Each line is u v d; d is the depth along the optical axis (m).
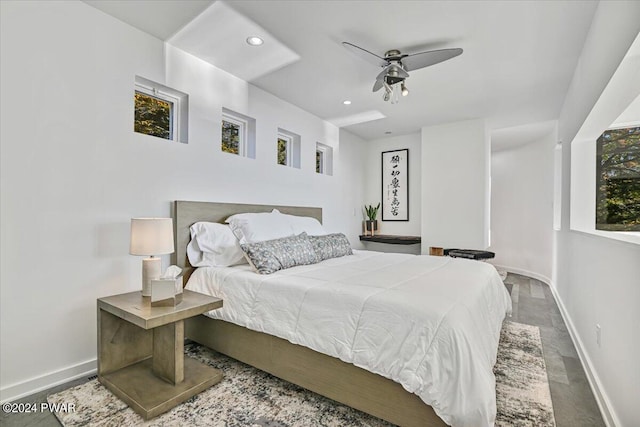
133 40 2.32
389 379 1.52
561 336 2.73
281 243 2.59
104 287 2.16
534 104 3.70
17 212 1.80
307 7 2.05
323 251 2.98
